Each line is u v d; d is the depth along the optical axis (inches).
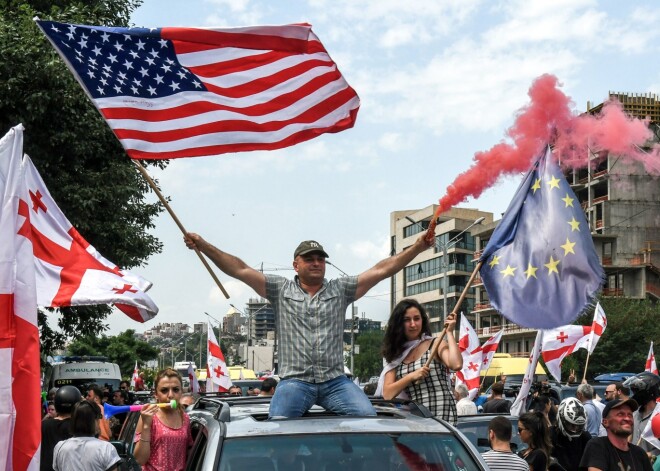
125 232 855.7
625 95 2197.3
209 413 235.1
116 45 286.0
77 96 775.7
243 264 241.6
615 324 2101.4
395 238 3900.1
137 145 286.5
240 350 5177.2
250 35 287.7
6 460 231.0
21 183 246.8
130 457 269.3
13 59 751.1
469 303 3353.8
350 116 297.4
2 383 233.8
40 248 362.6
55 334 952.3
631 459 265.9
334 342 235.9
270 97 293.6
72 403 344.2
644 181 2605.8
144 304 367.9
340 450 202.7
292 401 229.3
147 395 834.2
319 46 287.7
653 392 398.3
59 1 911.7
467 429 410.0
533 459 319.6
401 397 287.4
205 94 290.5
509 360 1240.2
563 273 309.6
